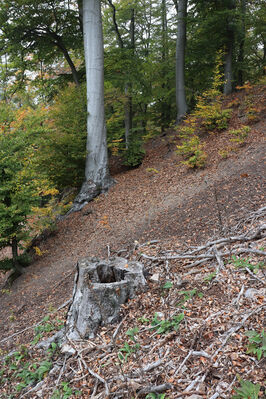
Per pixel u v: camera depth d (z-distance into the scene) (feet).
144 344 10.63
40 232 33.09
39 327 15.84
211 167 30.01
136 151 43.78
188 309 11.52
